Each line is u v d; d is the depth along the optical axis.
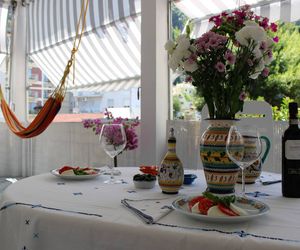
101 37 4.38
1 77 5.72
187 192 1.25
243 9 1.21
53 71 5.39
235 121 1.16
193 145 3.34
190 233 0.77
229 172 1.11
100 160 4.27
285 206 1.05
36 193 1.19
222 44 1.12
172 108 3.63
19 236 0.98
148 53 3.50
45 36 5.33
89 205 1.03
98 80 4.66
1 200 1.16
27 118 5.76
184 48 1.16
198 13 3.35
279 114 3.19
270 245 0.71
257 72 1.18
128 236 0.82
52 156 5.07
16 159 5.66
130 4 3.87
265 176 1.59
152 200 1.11
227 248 0.73
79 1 4.59
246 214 0.86
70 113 5.52
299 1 2.71
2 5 5.54
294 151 1.16
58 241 0.91
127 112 4.41
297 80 3.22
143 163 3.56
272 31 1.25
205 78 1.16
